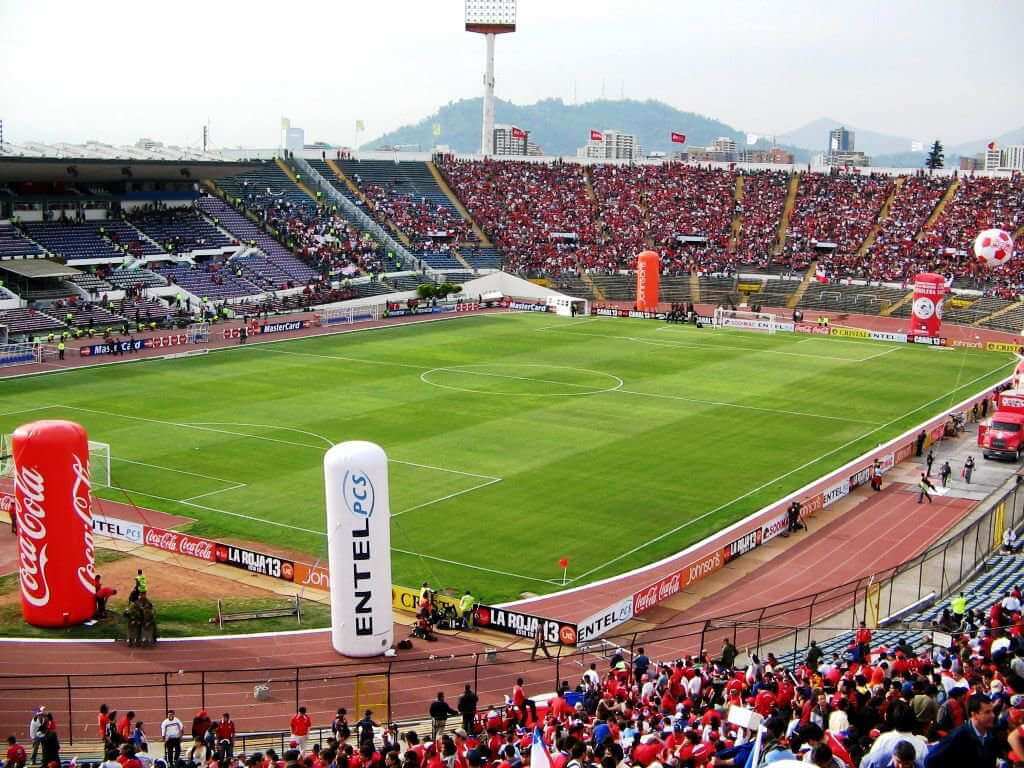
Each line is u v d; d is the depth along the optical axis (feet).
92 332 393.70
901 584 176.45
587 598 171.94
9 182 442.09
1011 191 575.79
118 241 456.45
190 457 244.63
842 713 79.41
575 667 148.36
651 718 97.76
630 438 268.62
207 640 155.94
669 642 157.07
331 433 266.57
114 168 445.37
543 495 222.07
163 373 339.77
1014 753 47.57
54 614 159.12
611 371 353.72
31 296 407.85
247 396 307.99
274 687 140.15
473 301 506.89
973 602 153.48
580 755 76.02
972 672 89.76
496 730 109.40
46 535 157.48
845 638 145.18
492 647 156.15
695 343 415.85
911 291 513.04
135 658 149.28
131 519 203.72
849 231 567.59
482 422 280.92
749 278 545.85
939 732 72.13
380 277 509.76
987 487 239.30
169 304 431.43
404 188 592.19
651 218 598.34
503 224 584.81
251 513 208.03
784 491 228.84
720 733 87.76
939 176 601.62
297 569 178.09
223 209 514.27
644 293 491.31
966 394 330.54
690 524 206.90
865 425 288.71
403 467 239.09
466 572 182.09
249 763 91.97
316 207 544.62
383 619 150.71
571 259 561.43
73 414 283.59
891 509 223.10
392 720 130.52
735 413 298.15
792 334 443.73
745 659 149.59
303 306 465.88
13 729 126.31
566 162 650.02
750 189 617.21
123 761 98.48
